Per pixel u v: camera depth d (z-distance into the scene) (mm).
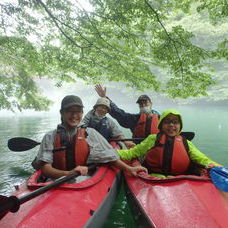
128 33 5793
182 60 5570
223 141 7977
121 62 7074
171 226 2012
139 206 2471
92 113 4973
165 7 5488
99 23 5766
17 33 6887
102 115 4902
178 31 5254
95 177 2881
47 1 5504
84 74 7289
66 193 2369
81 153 2908
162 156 3154
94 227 2215
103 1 5176
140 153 3438
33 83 11086
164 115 3170
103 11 5395
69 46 6941
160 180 2736
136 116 5312
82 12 5523
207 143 7656
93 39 6289
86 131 3066
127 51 6453
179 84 6281
